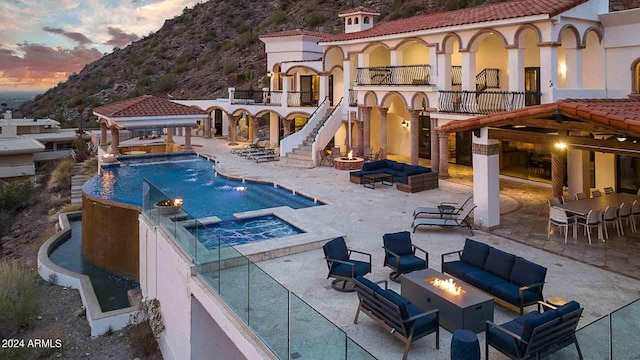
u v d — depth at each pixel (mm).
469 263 10523
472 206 14570
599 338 6496
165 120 33375
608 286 10492
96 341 14836
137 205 19016
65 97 92250
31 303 16375
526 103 19812
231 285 9727
